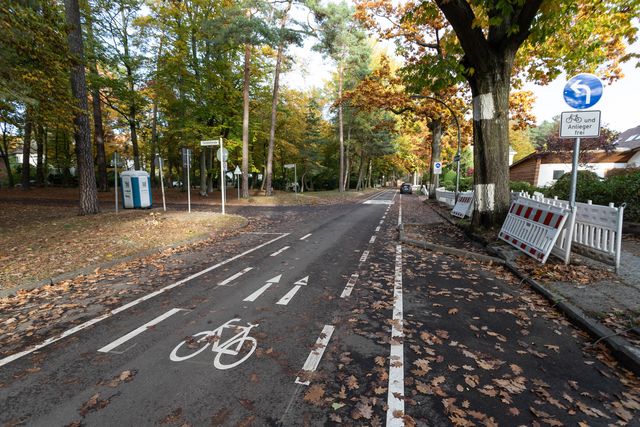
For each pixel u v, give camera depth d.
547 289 5.32
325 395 2.90
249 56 23.23
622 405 2.79
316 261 7.79
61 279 6.33
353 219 16.33
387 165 69.88
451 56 9.49
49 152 39.38
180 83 24.02
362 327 4.25
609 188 10.38
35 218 13.55
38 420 2.61
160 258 8.20
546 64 13.32
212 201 24.95
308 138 42.66
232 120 26.64
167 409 2.73
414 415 2.66
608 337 3.71
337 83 36.44
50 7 10.88
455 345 3.78
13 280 6.05
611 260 6.18
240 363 3.42
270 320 4.47
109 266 7.35
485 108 9.37
